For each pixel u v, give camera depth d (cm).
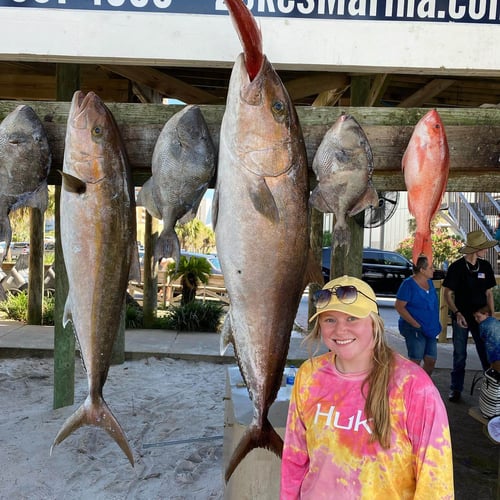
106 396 564
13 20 247
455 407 550
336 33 249
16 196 216
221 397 569
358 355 162
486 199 1510
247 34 177
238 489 262
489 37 249
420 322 533
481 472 397
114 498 349
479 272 548
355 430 157
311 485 162
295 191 198
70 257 206
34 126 216
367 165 217
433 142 216
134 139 238
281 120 192
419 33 250
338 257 526
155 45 248
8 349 722
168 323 913
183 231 2253
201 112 226
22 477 373
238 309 200
